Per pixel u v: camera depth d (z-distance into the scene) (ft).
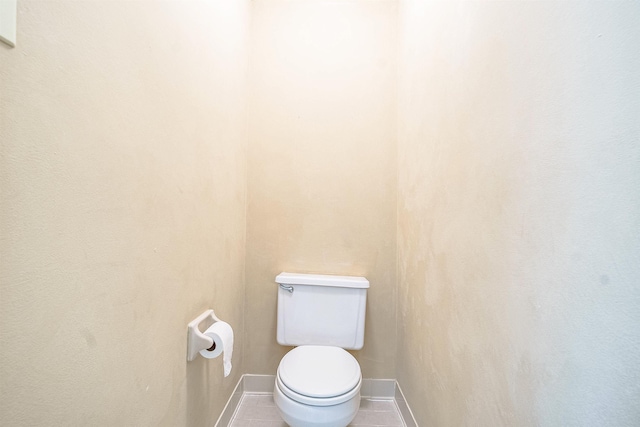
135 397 2.41
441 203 3.58
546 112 1.87
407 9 5.32
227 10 4.59
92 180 1.95
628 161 1.34
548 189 1.84
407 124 5.21
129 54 2.31
